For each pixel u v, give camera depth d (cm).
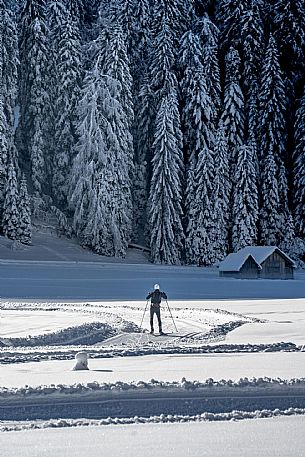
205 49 8844
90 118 7575
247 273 6862
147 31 9319
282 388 1000
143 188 8419
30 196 7875
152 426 813
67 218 7994
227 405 926
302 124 8481
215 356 1464
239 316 2638
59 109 8138
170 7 9350
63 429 800
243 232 7831
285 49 9381
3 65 7588
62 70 8144
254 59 9106
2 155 7012
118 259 7369
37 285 4997
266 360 1362
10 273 5750
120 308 3169
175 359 1413
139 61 9238
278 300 3697
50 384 1028
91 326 2247
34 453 686
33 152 8006
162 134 7688
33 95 8169
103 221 7344
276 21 9488
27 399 945
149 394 969
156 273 6575
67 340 1994
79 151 7569
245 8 9362
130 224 7706
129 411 898
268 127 8481
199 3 10456
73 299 3819
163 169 7656
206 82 8631
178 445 716
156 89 8700
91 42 8812
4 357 1500
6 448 708
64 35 8250
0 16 7681
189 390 980
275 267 7038
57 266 6359
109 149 7631
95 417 872
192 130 8294
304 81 9388
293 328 2144
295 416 868
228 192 8031
